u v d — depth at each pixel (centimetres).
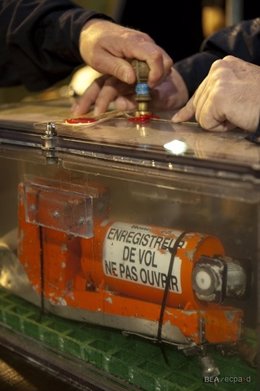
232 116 60
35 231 72
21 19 93
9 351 73
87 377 65
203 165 51
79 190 66
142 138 61
